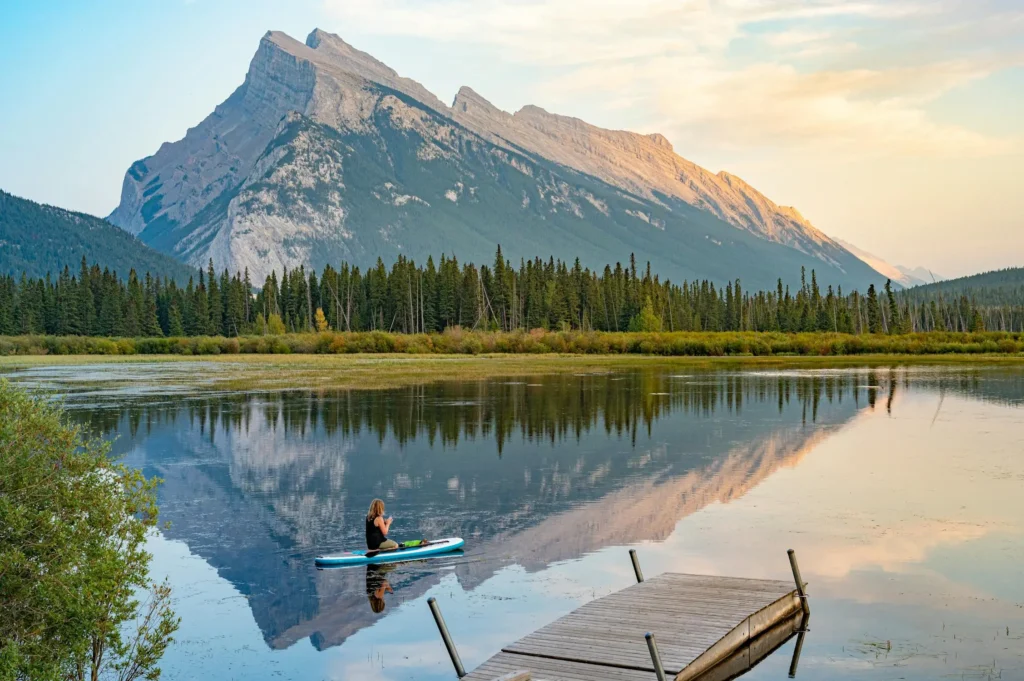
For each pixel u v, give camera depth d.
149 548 25.00
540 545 24.95
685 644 16.03
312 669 16.88
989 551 23.70
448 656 17.42
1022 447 41.75
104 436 45.88
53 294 181.38
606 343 148.88
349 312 199.62
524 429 48.56
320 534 26.58
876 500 30.12
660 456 39.66
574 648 16.14
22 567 13.84
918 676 15.84
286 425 50.34
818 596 20.16
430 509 29.59
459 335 152.25
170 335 190.00
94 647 14.58
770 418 53.34
